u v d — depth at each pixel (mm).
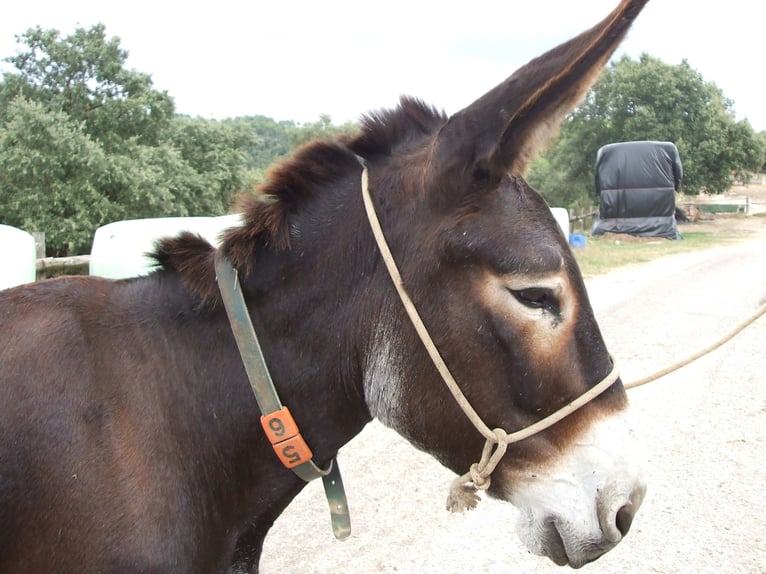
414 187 1712
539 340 1573
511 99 1547
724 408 5660
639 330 8547
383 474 4465
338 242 1786
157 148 20328
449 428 1670
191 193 20594
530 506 1649
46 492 1581
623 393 1696
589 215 29031
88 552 1562
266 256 1812
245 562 1967
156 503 1629
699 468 4539
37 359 1661
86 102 20516
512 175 1635
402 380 1693
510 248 1561
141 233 4652
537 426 1600
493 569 3404
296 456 1742
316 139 1899
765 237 26516
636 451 1635
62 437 1599
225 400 1773
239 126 23703
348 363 1786
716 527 3818
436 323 1631
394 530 3758
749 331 8461
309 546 3564
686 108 33406
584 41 1448
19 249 3920
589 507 1581
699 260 17000
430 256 1640
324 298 1785
